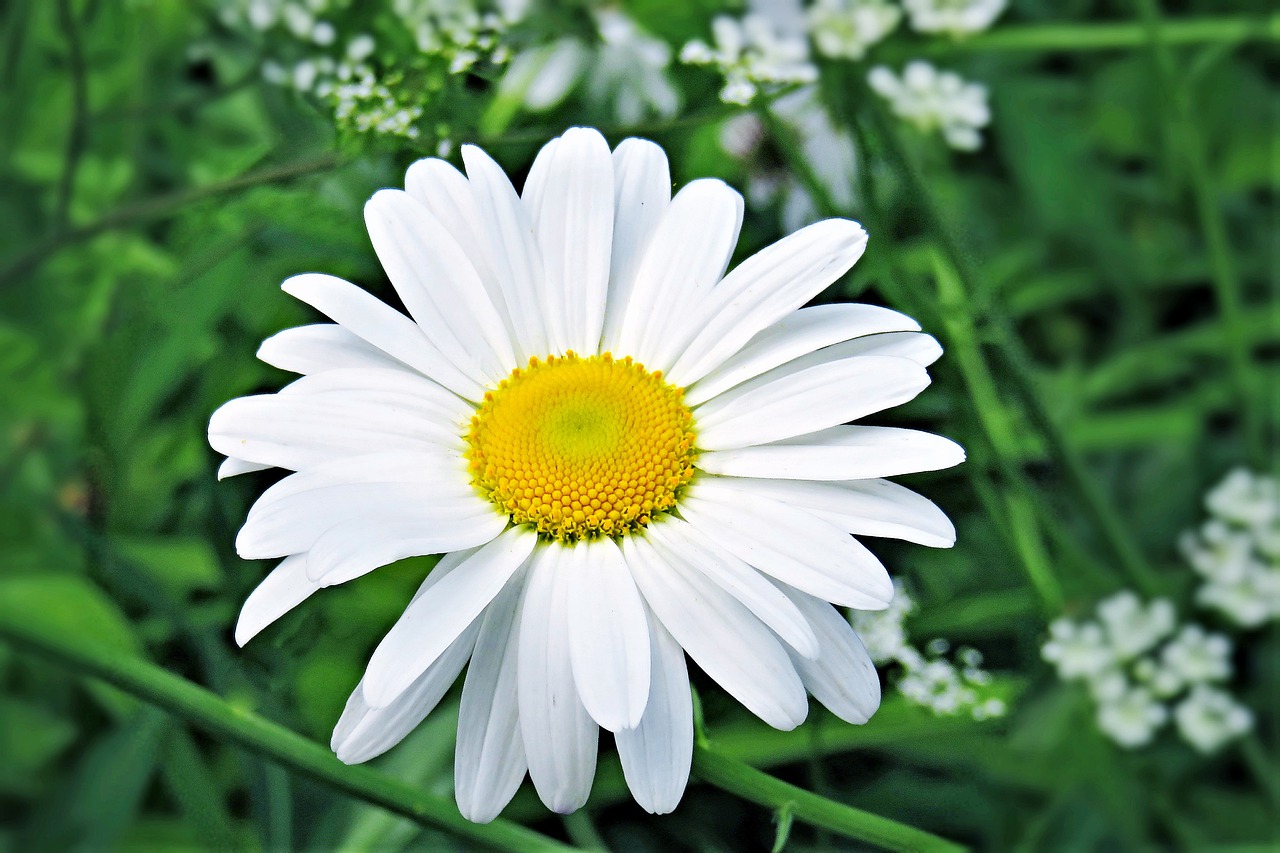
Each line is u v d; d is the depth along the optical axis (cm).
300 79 29
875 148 29
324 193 28
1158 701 32
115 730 30
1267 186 37
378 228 25
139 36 33
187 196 29
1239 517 32
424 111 28
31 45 33
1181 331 36
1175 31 32
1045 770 30
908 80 30
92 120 30
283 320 30
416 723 24
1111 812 31
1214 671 31
